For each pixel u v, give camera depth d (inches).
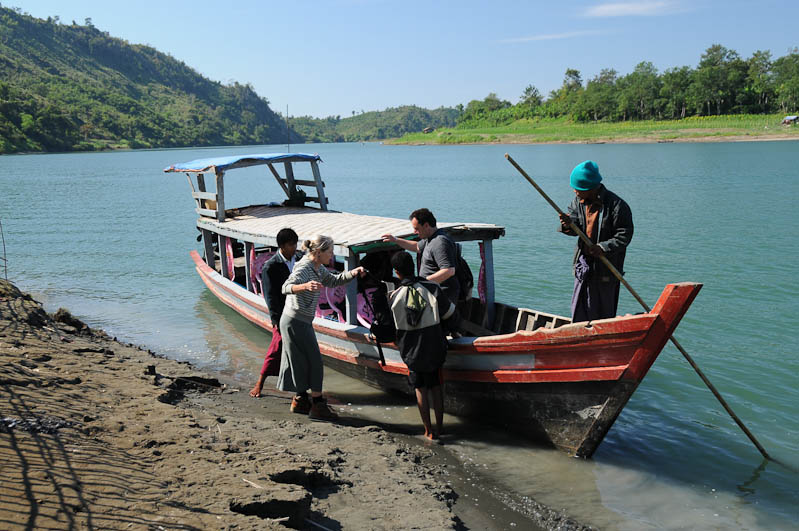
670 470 227.8
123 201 1349.7
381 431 253.3
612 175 1654.8
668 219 850.1
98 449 172.1
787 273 530.3
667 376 318.7
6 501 135.8
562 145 5004.9
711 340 369.7
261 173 2615.7
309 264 254.4
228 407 267.0
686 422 268.2
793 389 299.1
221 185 448.8
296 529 154.2
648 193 1197.1
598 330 217.0
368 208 1139.9
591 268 234.8
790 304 440.5
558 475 223.1
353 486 191.8
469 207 1104.8
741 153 2628.0
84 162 3934.5
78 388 227.6
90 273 615.8
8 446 163.6
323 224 374.0
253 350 386.6
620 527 189.6
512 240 736.3
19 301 362.9
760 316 414.3
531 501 202.7
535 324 301.9
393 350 285.9
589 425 230.4
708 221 823.1
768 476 223.0
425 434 259.3
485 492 208.4
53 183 1967.3
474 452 241.4
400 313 244.7
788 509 201.0
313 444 221.1
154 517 138.2
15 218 1042.1
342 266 429.4
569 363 228.5
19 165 3481.8
